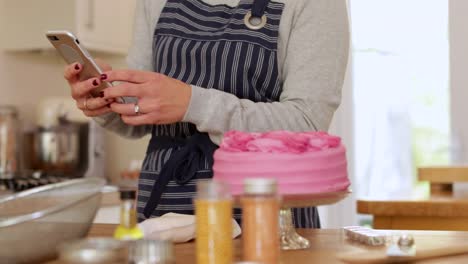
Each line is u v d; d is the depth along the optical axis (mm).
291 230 1190
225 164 1172
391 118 4539
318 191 1164
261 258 968
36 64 3328
